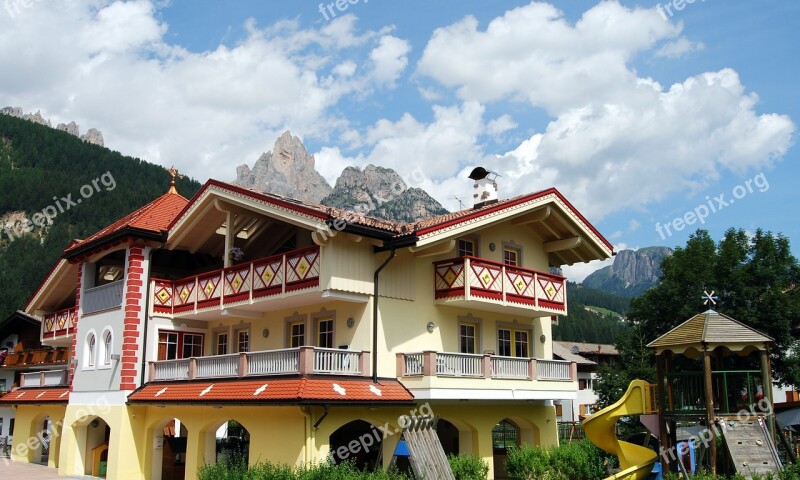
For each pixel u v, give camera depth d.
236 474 16.20
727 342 18.08
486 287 22.33
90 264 28.73
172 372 23.62
